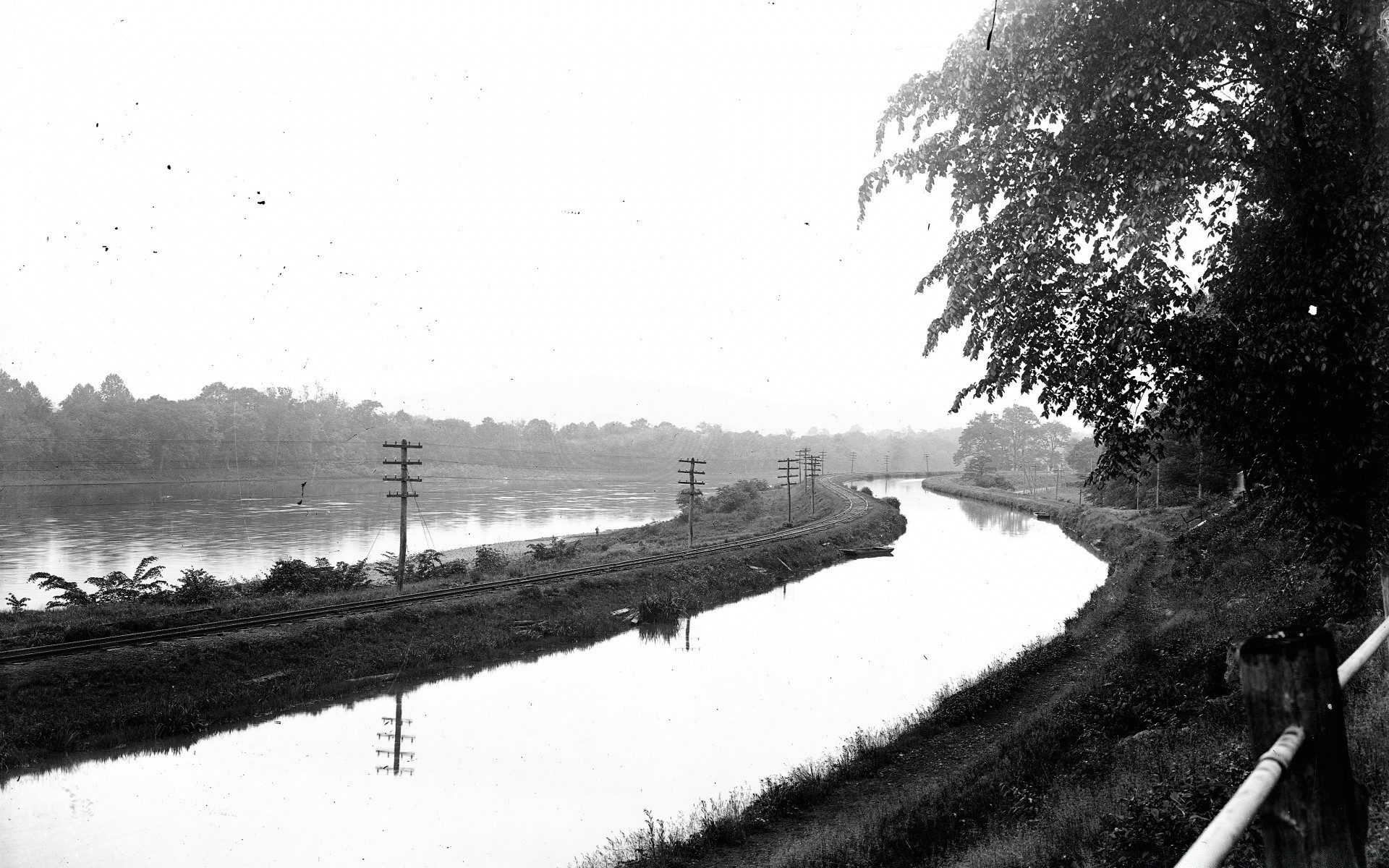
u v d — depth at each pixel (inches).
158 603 1176.8
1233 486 1734.7
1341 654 361.7
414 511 3467.0
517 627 1148.5
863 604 1413.6
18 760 667.4
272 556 1945.1
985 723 671.1
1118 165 374.0
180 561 1845.5
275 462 5846.5
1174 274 384.8
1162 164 363.9
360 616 1037.2
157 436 5078.7
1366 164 341.7
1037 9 386.9
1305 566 664.4
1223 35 354.0
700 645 1118.4
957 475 7480.3
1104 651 830.5
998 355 417.7
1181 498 2230.6
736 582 1594.5
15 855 513.0
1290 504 419.5
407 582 1472.7
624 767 664.4
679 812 568.7
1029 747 503.2
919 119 444.5
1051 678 776.3
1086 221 404.2
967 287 404.8
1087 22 381.1
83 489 4269.2
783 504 3444.9
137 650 842.2
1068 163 393.4
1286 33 362.9
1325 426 382.0
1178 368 397.1
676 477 7613.2
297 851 520.7
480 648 1055.0
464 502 4153.5
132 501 3567.9
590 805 589.6
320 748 718.5
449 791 618.5
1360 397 363.6
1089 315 394.6
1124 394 403.5
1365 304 349.1
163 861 501.0
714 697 864.9
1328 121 361.4
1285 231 386.0
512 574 1483.8
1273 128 353.1
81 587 1467.8
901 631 1162.6
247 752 707.4
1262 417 394.6
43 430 4569.4
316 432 6250.0
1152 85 361.7
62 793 614.2
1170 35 354.0
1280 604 594.9
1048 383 411.8
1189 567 1085.1
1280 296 374.9
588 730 761.0
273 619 1002.1
